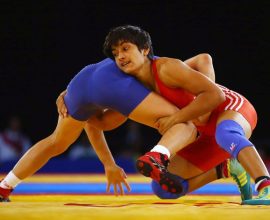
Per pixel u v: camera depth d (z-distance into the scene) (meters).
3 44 32.50
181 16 32.31
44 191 14.84
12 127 27.36
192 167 10.91
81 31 32.50
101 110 10.26
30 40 32.62
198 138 11.16
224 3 32.25
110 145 29.95
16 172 10.16
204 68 10.02
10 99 32.62
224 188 16.89
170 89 9.42
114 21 32.47
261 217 6.85
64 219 6.77
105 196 12.54
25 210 7.21
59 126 9.98
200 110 9.11
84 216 6.85
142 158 8.70
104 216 6.85
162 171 8.66
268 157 27.42
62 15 32.50
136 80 9.45
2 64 32.59
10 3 32.38
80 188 16.12
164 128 9.25
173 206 7.87
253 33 32.44
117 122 10.48
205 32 32.38
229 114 9.72
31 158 10.10
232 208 7.54
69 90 9.78
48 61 32.62
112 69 9.46
